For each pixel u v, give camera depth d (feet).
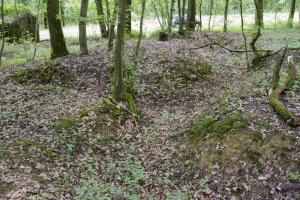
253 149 28.91
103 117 37.73
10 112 37.04
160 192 28.22
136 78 48.52
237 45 75.41
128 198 26.76
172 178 29.99
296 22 120.57
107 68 51.39
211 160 29.71
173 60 54.75
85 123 36.40
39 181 27.14
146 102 44.96
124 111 39.68
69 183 27.99
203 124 34.01
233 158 28.91
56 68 52.54
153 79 49.65
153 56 56.54
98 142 34.65
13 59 66.28
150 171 31.12
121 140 35.88
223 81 52.80
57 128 34.91
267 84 39.37
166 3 85.40
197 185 28.40
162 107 44.29
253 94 37.19
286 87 35.63
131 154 33.71
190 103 45.03
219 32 93.25
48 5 58.39
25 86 48.26
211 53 67.56
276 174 26.89
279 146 28.53
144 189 28.60
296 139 28.73
